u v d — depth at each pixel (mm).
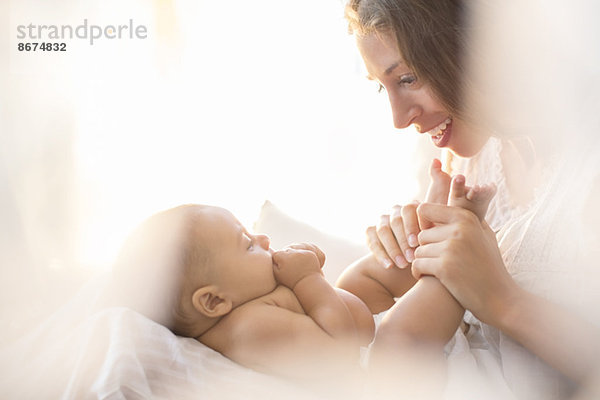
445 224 1104
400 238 1292
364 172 2381
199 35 2252
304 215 2336
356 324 1183
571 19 1196
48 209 1511
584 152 1127
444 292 1069
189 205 1194
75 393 853
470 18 1169
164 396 893
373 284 1346
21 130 1521
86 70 1769
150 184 1973
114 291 1133
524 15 1179
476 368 1075
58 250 1505
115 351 901
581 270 1052
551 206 1139
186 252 1123
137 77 2002
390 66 1245
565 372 965
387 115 2377
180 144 2133
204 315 1114
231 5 2297
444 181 1270
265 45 2359
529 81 1195
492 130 1248
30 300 1291
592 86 1198
